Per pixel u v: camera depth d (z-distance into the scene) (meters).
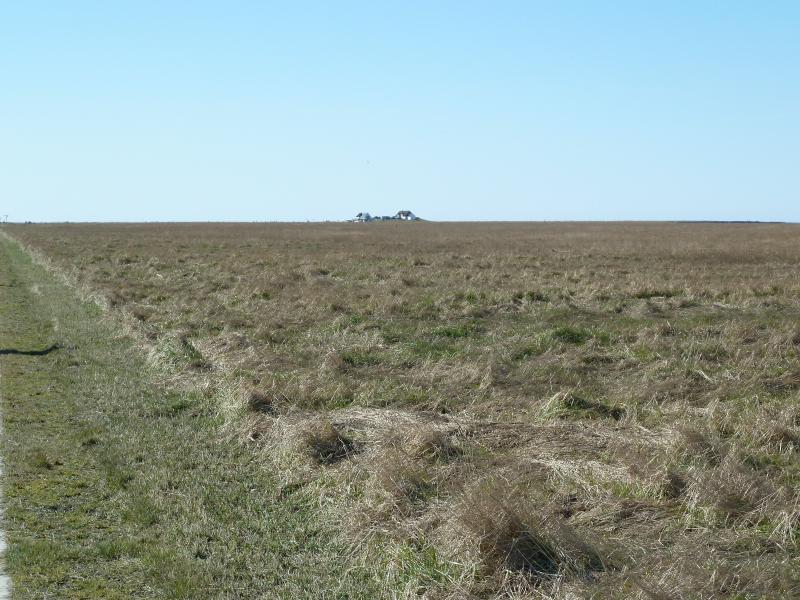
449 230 97.25
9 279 28.22
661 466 6.87
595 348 13.49
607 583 5.12
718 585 5.05
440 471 7.08
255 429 8.98
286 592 5.49
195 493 7.30
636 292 21.78
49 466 8.09
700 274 27.62
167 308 18.86
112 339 15.35
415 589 5.28
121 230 88.81
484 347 13.48
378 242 59.16
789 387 10.65
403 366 12.42
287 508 6.97
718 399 9.56
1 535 6.39
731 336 14.20
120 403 10.54
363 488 6.92
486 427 8.58
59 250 44.50
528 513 5.73
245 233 79.38
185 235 72.38
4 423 9.59
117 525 6.64
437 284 24.50
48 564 5.89
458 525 5.72
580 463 7.28
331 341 14.43
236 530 6.50
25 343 15.16
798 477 6.93
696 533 5.84
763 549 5.61
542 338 14.00
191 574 5.69
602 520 6.11
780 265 32.91
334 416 9.03
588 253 42.12
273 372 11.78
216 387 10.92
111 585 5.59
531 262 34.88
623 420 8.94
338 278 26.66
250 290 22.34
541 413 9.39
